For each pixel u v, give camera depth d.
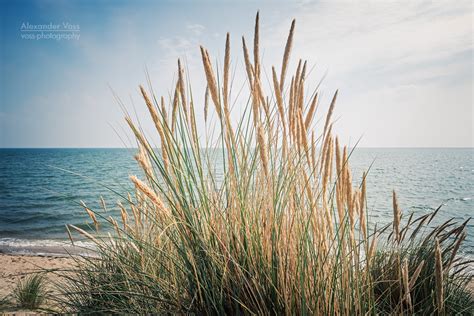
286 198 1.72
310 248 1.65
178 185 1.83
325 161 1.56
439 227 2.87
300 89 1.69
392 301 2.61
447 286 2.80
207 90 1.92
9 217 20.91
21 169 63.72
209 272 1.87
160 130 1.69
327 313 1.61
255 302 1.76
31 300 3.77
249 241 1.81
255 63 1.68
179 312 1.84
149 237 2.40
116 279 2.50
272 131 1.85
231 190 1.84
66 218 19.12
